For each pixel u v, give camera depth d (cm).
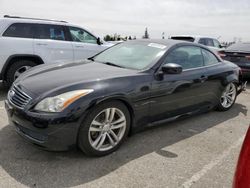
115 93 321
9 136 367
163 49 414
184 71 424
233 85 553
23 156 320
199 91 454
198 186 286
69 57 688
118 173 298
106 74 348
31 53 621
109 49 478
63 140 295
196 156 348
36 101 298
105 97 312
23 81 343
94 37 746
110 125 333
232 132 438
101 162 318
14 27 603
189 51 452
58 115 288
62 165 306
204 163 332
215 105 521
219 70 500
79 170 299
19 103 313
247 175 161
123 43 478
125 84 337
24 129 306
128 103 340
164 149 361
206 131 435
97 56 468
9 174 284
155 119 390
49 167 301
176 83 401
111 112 328
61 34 676
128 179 289
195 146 377
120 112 337
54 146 295
